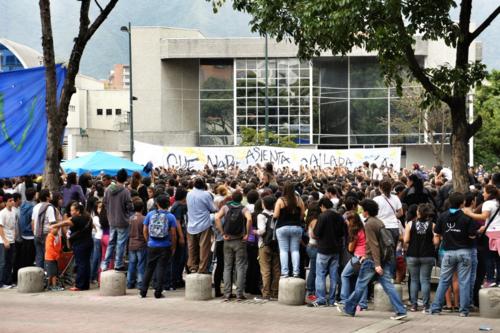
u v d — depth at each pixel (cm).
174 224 1348
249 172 2677
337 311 1205
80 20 1644
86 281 1448
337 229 1256
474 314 1189
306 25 1397
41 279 1428
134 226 1438
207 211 1401
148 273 1344
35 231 1464
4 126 1678
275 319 1122
